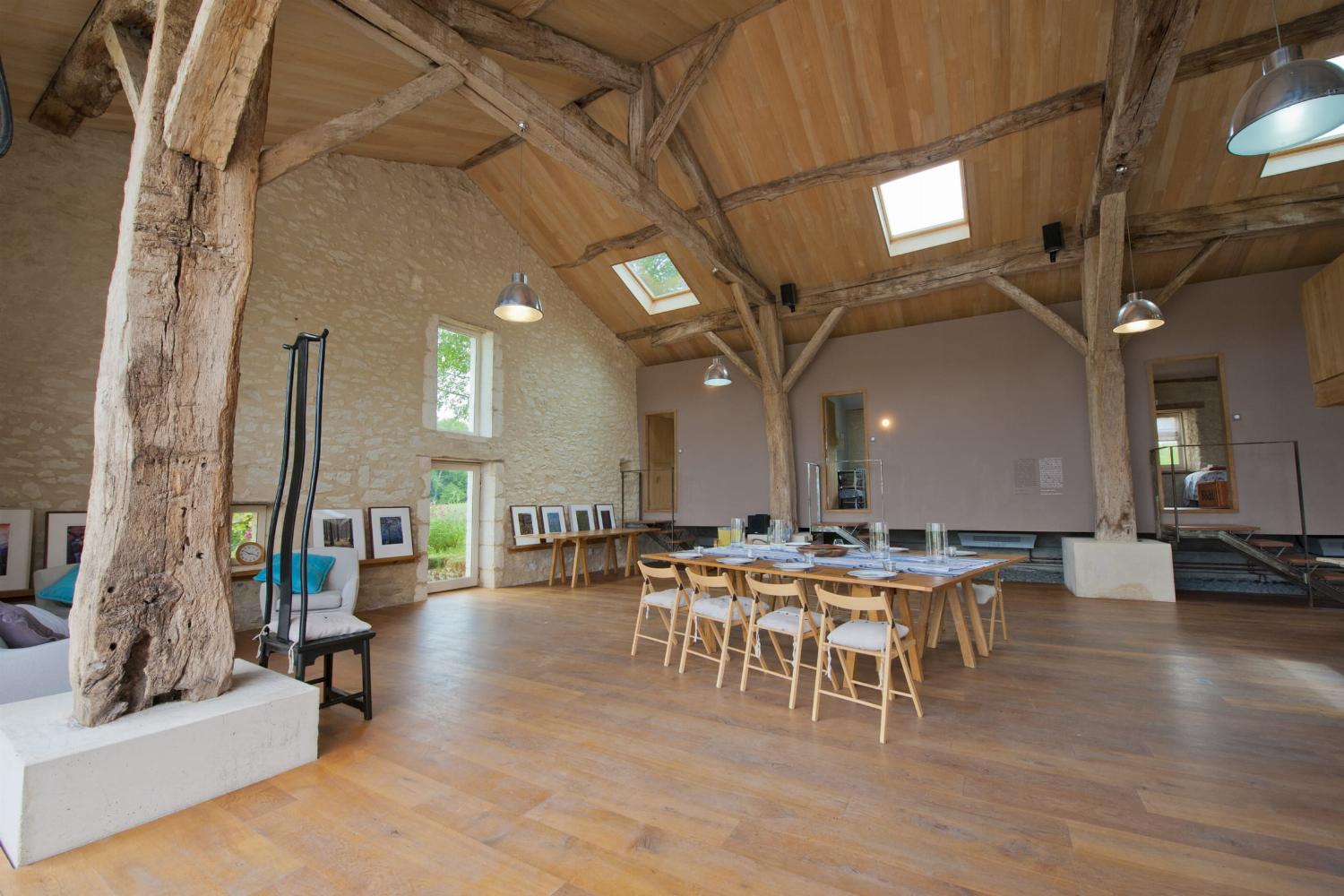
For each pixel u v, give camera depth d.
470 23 3.78
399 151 6.30
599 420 9.48
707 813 2.10
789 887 1.70
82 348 4.29
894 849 1.87
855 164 6.09
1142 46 3.40
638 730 2.84
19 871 1.78
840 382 8.50
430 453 6.77
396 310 6.50
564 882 1.73
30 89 3.84
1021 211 6.31
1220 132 5.18
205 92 2.21
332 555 4.92
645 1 4.41
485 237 7.72
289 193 5.60
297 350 2.93
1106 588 6.18
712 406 9.59
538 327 8.45
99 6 3.02
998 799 2.16
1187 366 7.18
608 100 5.85
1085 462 7.04
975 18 4.77
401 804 2.18
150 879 1.76
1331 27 4.23
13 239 4.04
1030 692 3.33
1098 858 1.81
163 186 2.36
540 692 3.43
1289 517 6.16
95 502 2.24
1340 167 5.30
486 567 7.59
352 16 3.29
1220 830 1.95
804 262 7.54
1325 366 5.48
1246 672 3.65
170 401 2.35
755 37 5.20
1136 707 3.07
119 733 2.06
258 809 2.14
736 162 6.41
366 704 3.00
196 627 2.37
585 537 7.96
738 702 3.25
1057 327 6.67
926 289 7.14
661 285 9.29
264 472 5.27
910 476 8.00
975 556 4.15
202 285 2.44
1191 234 5.84
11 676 2.53
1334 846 1.86
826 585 3.85
